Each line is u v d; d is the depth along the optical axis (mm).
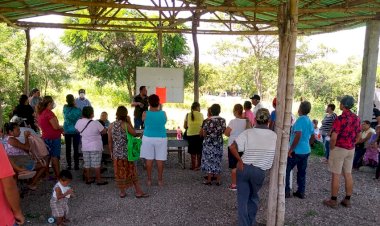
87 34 18188
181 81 10492
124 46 19203
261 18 10430
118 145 5254
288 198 5395
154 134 5762
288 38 3816
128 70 19688
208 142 6023
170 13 9523
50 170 6691
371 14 7855
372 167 7293
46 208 4816
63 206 4254
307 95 26203
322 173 7086
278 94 3941
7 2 7695
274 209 4062
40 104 5805
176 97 10469
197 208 4965
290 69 3855
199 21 9133
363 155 7516
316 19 8078
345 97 4828
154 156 5887
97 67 19281
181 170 7176
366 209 5012
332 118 8172
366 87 7758
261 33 9547
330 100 25859
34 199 5156
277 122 3969
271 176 4047
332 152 4945
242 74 23750
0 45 14617
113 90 23094
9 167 2012
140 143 5332
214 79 29922
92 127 5801
